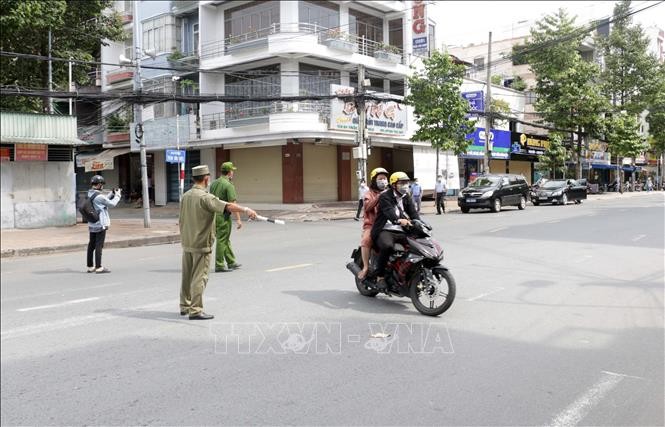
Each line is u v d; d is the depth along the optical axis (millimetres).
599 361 4895
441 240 13523
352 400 4031
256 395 4137
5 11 17641
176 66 29312
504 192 24672
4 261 12727
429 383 4352
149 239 16016
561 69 33812
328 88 27328
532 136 38812
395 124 27688
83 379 4516
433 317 6379
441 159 31312
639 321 6219
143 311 6789
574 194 29609
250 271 9609
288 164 26484
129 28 32656
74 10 21594
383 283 6996
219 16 28734
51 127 19250
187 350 5211
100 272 10180
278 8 26125
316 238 15109
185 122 28594
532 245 12438
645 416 3822
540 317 6367
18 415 3875
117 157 36688
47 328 6082
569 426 3670
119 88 33656
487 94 28359
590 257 10680
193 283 6320
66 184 19906
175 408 3932
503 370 4652
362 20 29281
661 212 20734
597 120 33500
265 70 26859
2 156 18391
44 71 21828
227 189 9500
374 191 7230
